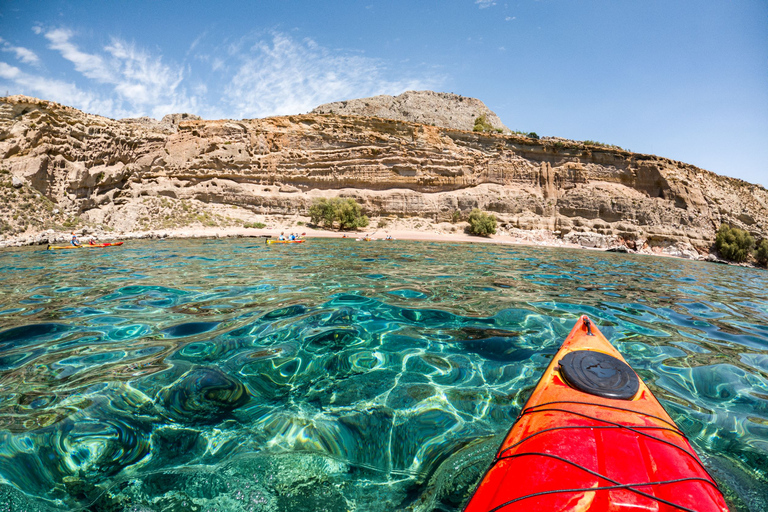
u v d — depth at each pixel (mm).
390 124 48625
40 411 3348
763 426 3412
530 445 2334
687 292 11625
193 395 3688
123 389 3779
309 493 2471
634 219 45031
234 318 6383
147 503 2359
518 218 47375
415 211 47375
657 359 5051
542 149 49875
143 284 9773
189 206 42844
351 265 14625
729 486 2611
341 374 4223
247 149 46188
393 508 2334
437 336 5590
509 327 6164
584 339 4094
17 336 5465
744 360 5121
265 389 3844
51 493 2422
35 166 32406
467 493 2414
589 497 1886
